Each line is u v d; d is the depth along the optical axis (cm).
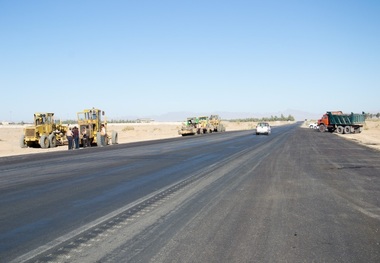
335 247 639
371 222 802
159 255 601
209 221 806
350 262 571
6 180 1447
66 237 702
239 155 2330
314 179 1377
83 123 3653
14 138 5431
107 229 750
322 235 708
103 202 1008
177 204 973
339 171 1584
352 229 748
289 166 1759
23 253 620
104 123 3831
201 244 655
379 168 1670
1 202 1028
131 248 636
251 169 1666
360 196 1073
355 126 5712
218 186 1241
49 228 765
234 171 1605
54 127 3750
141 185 1271
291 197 1062
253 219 823
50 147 3559
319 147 2909
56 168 1805
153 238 689
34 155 2620
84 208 940
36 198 1076
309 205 961
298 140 3869
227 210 906
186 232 726
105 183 1323
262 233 720
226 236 700
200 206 949
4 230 756
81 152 2798
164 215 858
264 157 2183
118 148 3162
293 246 644
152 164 1897
